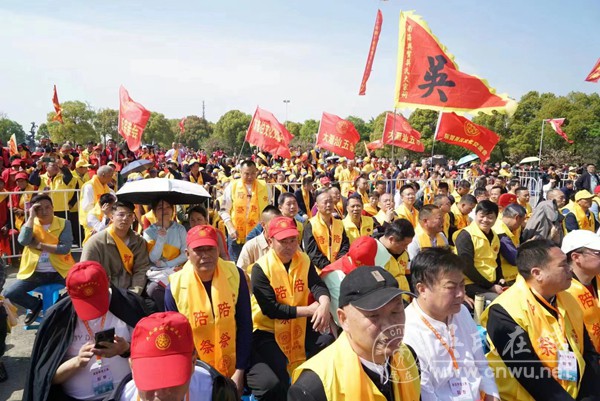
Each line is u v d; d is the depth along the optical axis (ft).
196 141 228.43
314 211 26.94
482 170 67.46
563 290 10.16
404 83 23.57
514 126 131.23
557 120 81.87
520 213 19.17
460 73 23.06
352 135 39.99
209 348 11.22
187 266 11.62
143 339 6.64
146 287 15.03
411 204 25.57
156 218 15.92
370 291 6.83
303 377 7.01
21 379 14.61
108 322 9.52
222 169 53.01
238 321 11.57
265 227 16.55
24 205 26.84
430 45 23.17
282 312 12.50
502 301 10.48
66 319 9.10
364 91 27.91
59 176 31.63
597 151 127.54
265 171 46.26
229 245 24.53
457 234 20.84
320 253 18.85
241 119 204.74
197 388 7.82
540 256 9.99
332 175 65.98
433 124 142.82
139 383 6.44
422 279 8.93
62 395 9.07
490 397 9.10
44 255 18.17
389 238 15.75
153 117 183.62
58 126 102.58
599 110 134.10
